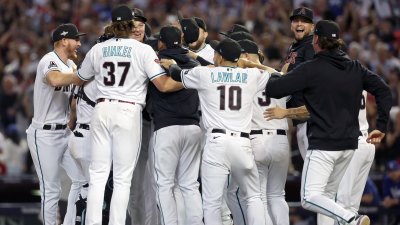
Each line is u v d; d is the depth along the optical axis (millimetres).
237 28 46219
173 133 41531
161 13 82750
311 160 39250
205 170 40750
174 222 41594
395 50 74562
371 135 39688
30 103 75875
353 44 70875
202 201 42250
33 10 89562
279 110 40156
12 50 82938
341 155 39281
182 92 41719
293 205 54281
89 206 40188
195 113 42156
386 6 76438
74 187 43531
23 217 55844
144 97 41125
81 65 41500
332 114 38969
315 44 39406
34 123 43406
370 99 60000
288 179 55469
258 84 41031
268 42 72312
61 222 50844
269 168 43062
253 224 40969
